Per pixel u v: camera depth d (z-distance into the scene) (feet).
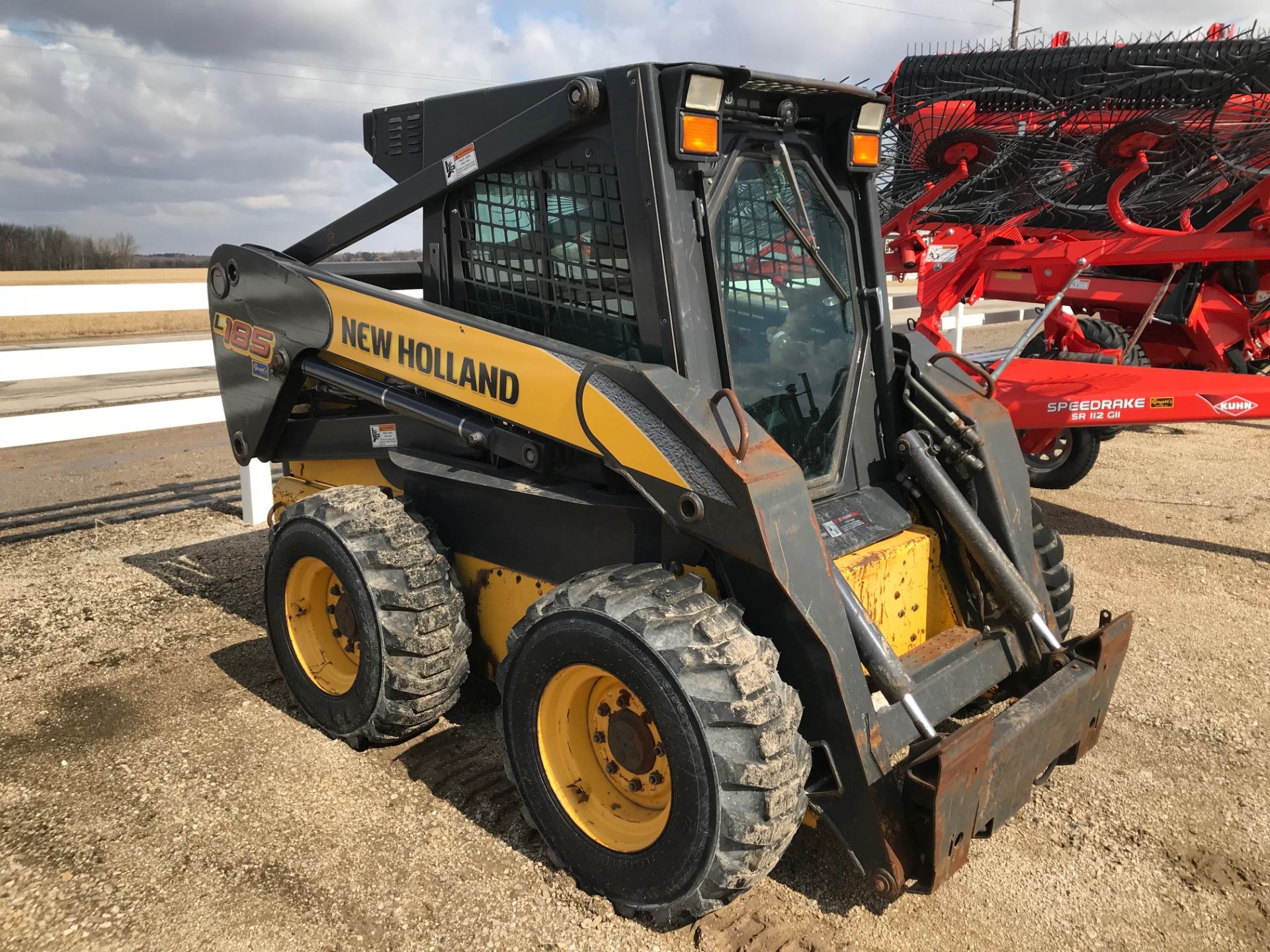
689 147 7.75
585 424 8.01
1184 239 18.39
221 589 15.33
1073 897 8.10
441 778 9.72
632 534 8.52
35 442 17.75
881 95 9.59
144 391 36.09
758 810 6.74
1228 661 12.70
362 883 8.11
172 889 8.03
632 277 8.27
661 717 7.05
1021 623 9.56
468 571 10.28
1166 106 17.06
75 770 9.89
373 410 11.81
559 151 8.84
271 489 18.94
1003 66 19.31
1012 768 7.68
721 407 7.57
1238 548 17.31
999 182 20.86
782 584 7.05
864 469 9.96
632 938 7.49
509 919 7.70
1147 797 9.61
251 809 9.17
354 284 10.32
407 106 10.60
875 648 7.75
